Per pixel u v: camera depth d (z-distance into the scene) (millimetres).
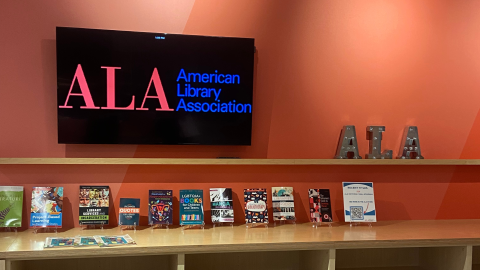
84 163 2635
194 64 2805
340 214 3080
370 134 3062
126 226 2768
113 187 2795
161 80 2770
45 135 2707
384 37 3111
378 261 3152
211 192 2844
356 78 3076
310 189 2941
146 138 2768
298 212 3025
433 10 3174
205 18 2871
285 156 2998
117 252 2289
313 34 3012
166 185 2857
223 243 2414
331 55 3039
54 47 2703
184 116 2809
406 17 3141
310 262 2832
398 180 3166
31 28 2676
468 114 3225
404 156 3070
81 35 2654
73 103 2662
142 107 2754
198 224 2746
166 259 2840
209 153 2904
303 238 2572
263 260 2988
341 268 3088
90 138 2695
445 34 3189
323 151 3043
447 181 3221
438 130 3191
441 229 2893
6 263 2207
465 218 3236
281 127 2988
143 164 2812
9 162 2570
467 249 2713
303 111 3014
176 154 2861
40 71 2693
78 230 2670
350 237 2621
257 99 2959
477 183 3225
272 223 2969
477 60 3221
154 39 2748
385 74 3115
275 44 2965
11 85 2664
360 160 2953
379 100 3109
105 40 2686
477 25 3217
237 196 2951
